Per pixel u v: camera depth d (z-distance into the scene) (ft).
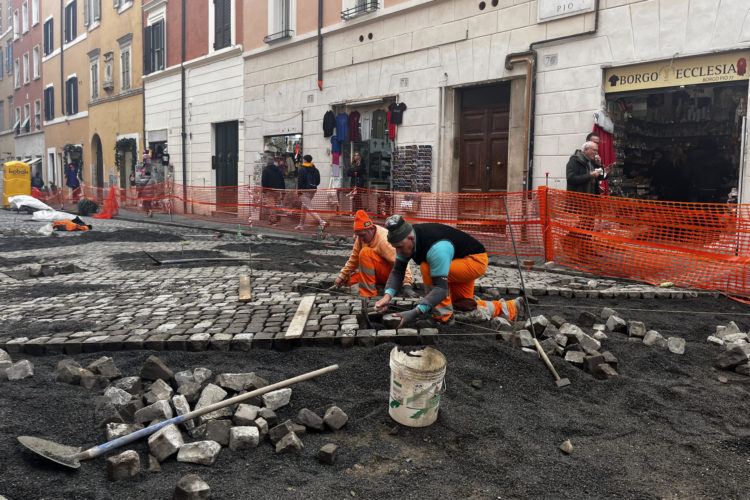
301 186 46.68
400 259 15.16
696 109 39.11
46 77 119.14
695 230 23.41
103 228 49.80
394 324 15.25
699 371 13.61
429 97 42.09
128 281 23.16
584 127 33.47
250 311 17.62
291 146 56.49
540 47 35.22
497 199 32.96
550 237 28.45
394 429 10.49
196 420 10.57
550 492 8.73
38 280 23.52
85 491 8.39
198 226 50.72
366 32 46.62
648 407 11.68
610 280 24.39
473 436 10.35
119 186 88.17
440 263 14.33
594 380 12.87
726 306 20.06
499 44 37.45
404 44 43.60
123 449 9.61
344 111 50.21
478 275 15.93
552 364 13.26
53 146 117.80
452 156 41.75
